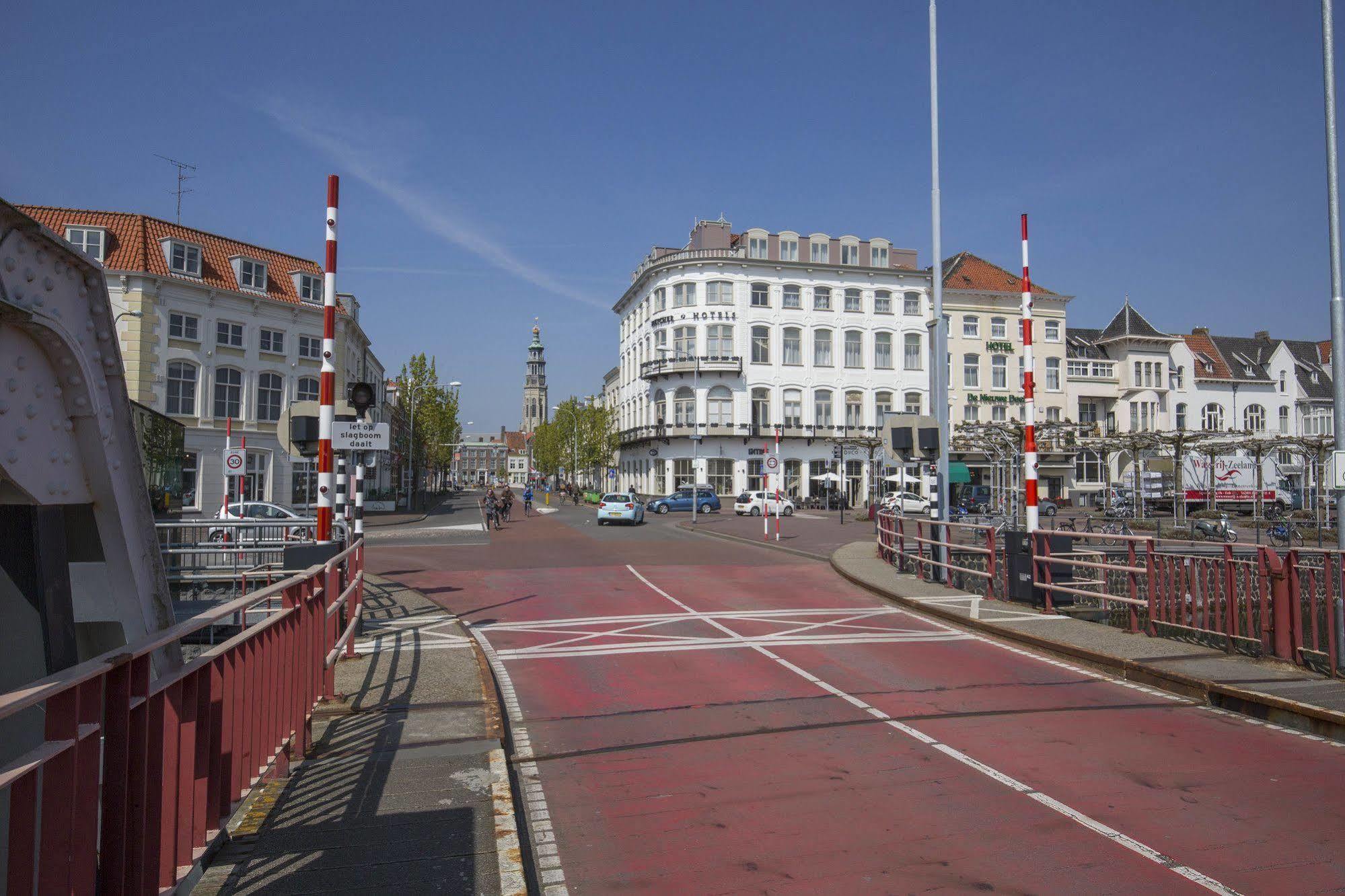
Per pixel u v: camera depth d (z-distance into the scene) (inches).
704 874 166.2
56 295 112.4
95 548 136.4
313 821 181.3
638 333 2593.5
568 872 167.9
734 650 405.1
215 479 1432.1
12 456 106.1
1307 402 2464.3
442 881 154.2
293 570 354.6
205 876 154.7
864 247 2353.6
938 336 610.5
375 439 419.5
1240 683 298.0
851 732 263.7
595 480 3535.9
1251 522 1321.4
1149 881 159.9
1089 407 2368.4
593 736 265.4
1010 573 505.4
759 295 2274.9
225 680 155.6
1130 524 1262.3
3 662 126.9
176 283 1373.0
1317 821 189.5
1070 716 280.8
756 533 1218.0
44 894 90.4
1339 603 309.9
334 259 391.5
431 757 227.8
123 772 107.7
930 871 165.5
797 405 2284.7
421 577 703.7
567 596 599.2
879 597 585.0
